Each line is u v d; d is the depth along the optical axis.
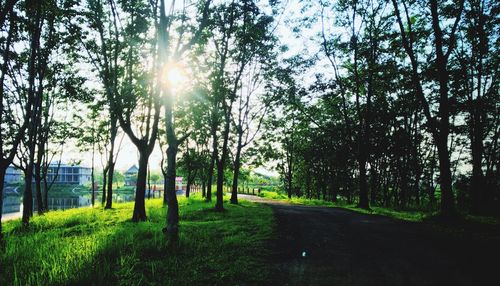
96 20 15.66
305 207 24.91
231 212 19.66
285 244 9.77
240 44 19.25
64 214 21.47
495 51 21.45
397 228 12.84
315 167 51.50
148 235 10.88
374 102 33.06
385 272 6.95
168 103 11.04
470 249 8.93
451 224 13.63
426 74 17.05
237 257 8.25
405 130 33.78
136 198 16.73
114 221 16.30
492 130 24.84
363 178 25.33
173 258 8.14
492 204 21.02
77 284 6.29
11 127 18.89
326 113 39.56
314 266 7.46
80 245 9.24
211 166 32.34
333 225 13.61
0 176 12.49
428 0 17.61
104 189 32.41
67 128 27.98
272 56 23.78
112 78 15.91
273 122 30.94
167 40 11.27
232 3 15.19
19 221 19.50
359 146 26.11
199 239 10.48
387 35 21.36
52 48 16.38
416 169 34.16
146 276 6.84
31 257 8.59
